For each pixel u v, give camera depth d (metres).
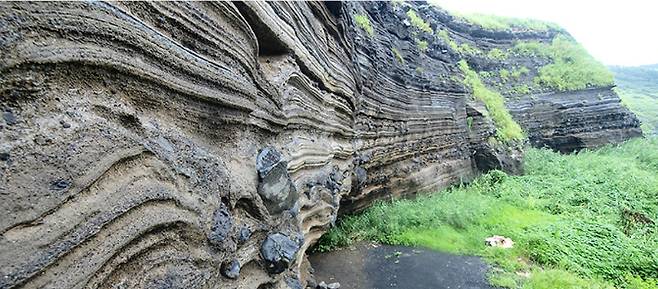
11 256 2.12
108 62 3.06
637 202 18.28
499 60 34.53
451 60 27.31
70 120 2.71
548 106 32.56
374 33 16.50
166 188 3.39
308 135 8.59
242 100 5.18
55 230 2.36
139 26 3.37
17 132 2.38
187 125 4.18
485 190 21.08
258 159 5.74
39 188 2.34
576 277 11.11
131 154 3.08
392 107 16.27
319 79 9.23
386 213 14.76
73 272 2.42
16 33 2.41
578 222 15.34
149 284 3.05
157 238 3.22
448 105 22.81
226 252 4.26
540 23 39.94
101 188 2.78
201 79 4.28
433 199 17.38
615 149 30.14
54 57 2.62
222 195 4.36
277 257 5.61
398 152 16.94
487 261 12.30
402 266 11.61
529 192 20.34
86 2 2.88
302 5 8.35
